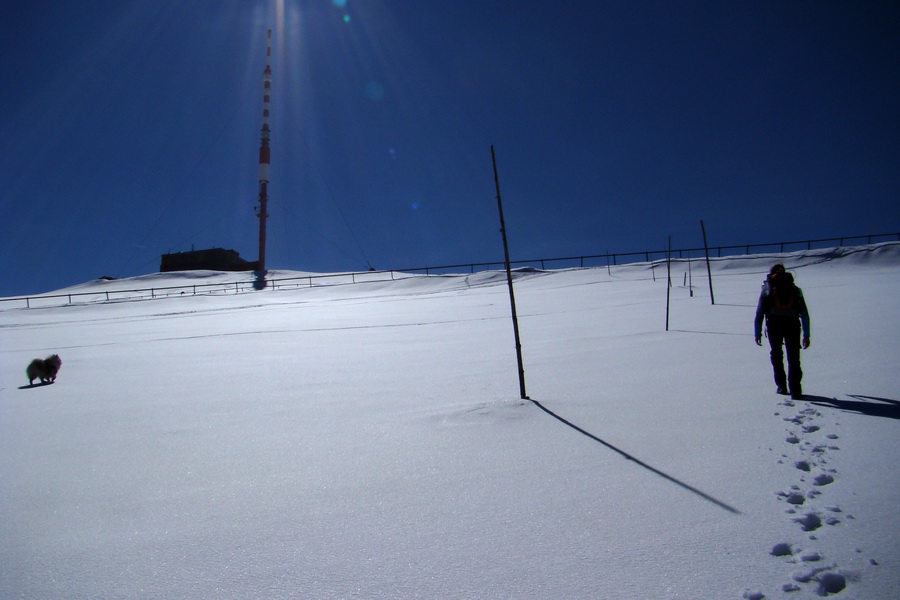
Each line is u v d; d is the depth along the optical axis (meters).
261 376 9.52
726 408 5.29
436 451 4.67
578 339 11.32
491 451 4.55
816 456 3.90
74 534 3.44
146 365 11.83
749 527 2.96
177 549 3.15
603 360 8.56
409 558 2.88
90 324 26.86
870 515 2.97
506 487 3.76
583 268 40.44
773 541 2.80
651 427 4.86
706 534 2.91
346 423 5.86
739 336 9.97
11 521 3.70
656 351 9.03
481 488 3.78
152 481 4.36
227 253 79.88
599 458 4.19
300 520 3.45
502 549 2.91
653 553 2.76
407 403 6.62
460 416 5.76
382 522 3.34
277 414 6.52
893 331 8.98
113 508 3.84
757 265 33.75
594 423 5.12
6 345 18.23
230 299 40.53
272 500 3.81
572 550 2.85
